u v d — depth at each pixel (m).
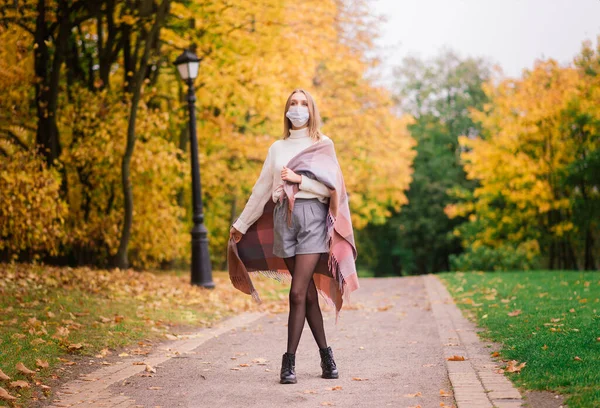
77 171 13.34
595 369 4.23
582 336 5.37
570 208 18.73
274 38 13.59
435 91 38.53
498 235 21.42
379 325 7.67
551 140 18.81
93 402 4.21
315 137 4.82
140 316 7.65
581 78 19.48
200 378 4.91
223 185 18.12
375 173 23.92
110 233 13.45
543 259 22.17
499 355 5.23
